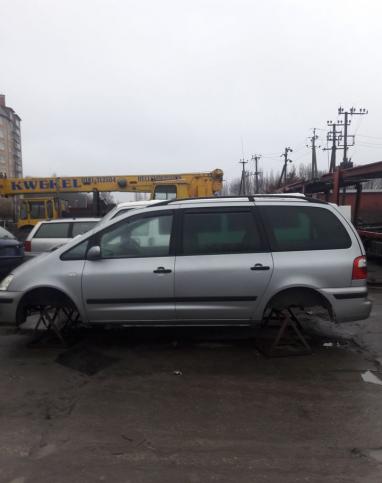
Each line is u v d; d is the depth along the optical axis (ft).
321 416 11.84
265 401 12.75
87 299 16.39
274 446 10.37
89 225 32.14
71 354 16.80
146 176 61.98
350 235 16.38
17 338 19.02
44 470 9.43
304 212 16.51
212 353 16.87
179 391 13.46
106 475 9.26
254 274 15.90
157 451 10.17
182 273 15.99
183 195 51.88
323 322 21.24
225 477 9.18
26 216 65.21
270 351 16.66
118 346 17.71
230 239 16.29
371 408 12.29
